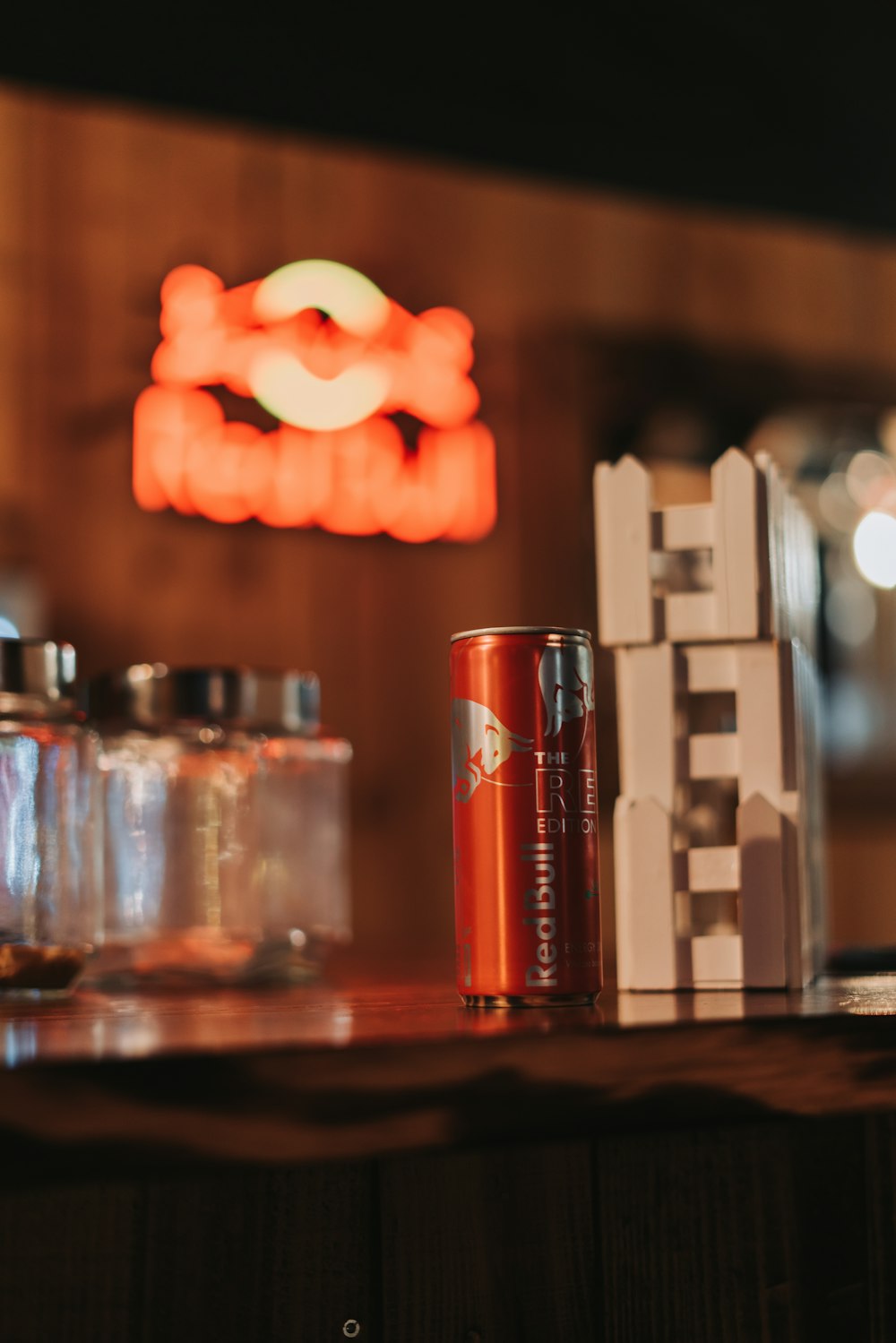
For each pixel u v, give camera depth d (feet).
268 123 10.77
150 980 3.63
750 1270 2.38
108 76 10.02
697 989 2.95
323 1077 1.87
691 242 12.37
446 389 11.47
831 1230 2.44
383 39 9.62
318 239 11.22
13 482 10.20
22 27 9.31
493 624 11.44
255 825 3.96
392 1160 2.18
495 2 9.32
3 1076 1.71
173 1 9.06
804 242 12.75
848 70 10.26
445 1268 2.19
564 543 11.68
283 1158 1.83
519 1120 1.97
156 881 3.82
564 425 11.78
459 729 2.59
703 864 2.99
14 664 3.05
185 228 10.84
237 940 3.74
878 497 12.45
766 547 2.98
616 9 9.52
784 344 12.57
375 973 4.11
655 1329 2.31
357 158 11.39
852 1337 2.42
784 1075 2.15
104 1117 1.75
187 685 3.82
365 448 11.21
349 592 11.09
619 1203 2.31
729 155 11.27
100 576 10.39
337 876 4.72
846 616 12.30
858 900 12.09
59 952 3.09
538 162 11.35
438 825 11.23
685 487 12.09
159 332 10.69
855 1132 2.49
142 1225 2.05
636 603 3.02
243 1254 2.09
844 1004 2.48
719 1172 2.38
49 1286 1.99
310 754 4.43
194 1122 1.79
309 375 11.09
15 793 3.11
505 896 2.51
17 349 10.29
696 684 3.06
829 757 12.12
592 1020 2.19
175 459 10.66
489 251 11.73
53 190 10.46
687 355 12.22
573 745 2.55
